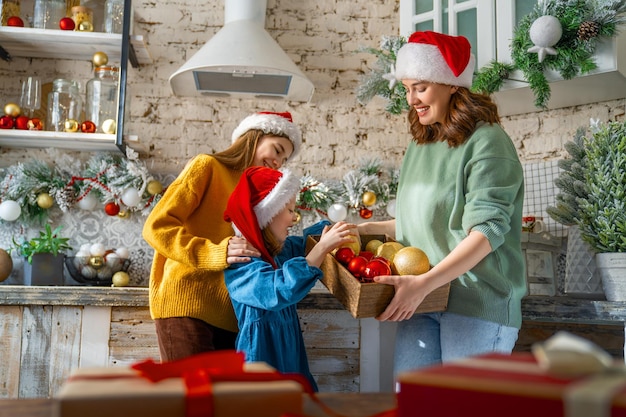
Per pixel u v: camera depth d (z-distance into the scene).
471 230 1.68
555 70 2.32
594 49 2.25
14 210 2.58
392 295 1.60
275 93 2.79
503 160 1.73
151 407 0.53
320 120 2.93
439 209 1.78
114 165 2.67
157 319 1.81
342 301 1.64
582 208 2.17
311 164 2.90
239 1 2.69
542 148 2.67
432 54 1.79
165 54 2.87
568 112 2.63
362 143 2.93
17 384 2.16
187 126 2.84
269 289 1.54
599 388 0.42
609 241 2.11
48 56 2.79
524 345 2.62
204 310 1.77
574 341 0.52
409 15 2.68
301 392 0.58
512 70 2.39
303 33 2.96
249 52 2.48
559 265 2.54
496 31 2.47
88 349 2.19
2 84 2.76
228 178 1.90
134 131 2.81
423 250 1.81
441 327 1.77
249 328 1.63
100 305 2.18
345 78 2.96
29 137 2.55
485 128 1.78
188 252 1.67
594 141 2.16
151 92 2.84
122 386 0.57
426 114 1.83
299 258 1.56
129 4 2.60
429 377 0.49
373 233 2.03
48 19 2.65
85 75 2.81
